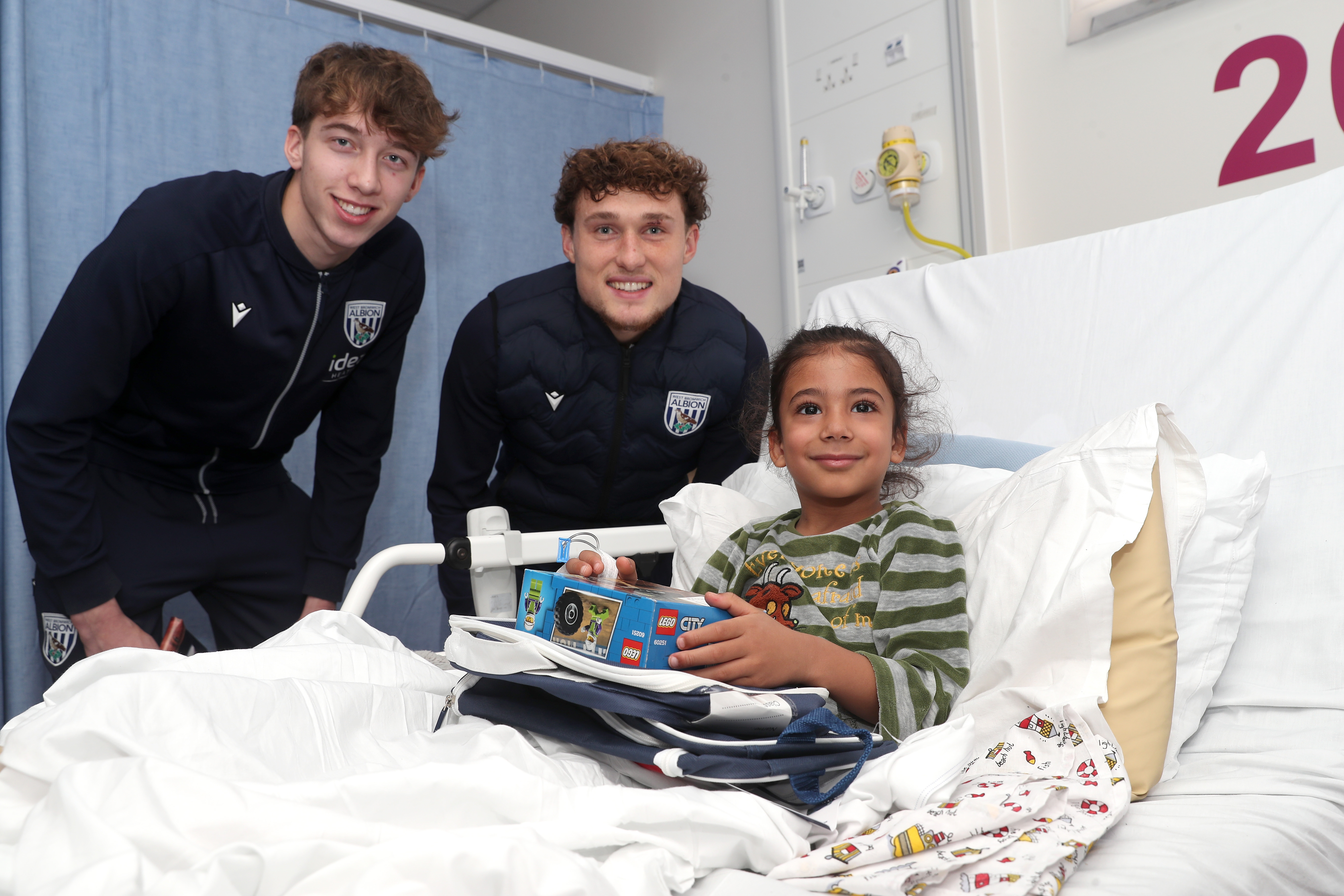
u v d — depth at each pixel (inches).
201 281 53.1
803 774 24.6
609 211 51.0
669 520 44.6
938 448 45.6
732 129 104.9
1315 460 37.6
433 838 18.2
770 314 101.2
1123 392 45.8
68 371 51.3
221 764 21.7
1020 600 30.9
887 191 85.1
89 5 76.9
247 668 30.2
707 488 45.1
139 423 59.0
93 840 17.9
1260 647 34.9
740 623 27.0
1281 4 60.6
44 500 52.5
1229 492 33.9
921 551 33.9
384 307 61.2
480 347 57.6
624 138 111.1
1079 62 71.9
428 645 94.7
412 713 30.4
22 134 71.4
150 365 56.9
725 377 59.1
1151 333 46.0
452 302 97.5
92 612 54.6
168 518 60.9
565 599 28.2
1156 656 28.9
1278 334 41.4
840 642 33.4
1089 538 29.6
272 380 58.4
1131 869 22.7
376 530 91.9
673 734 23.9
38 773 21.0
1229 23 63.3
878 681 28.4
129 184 78.4
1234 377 41.9
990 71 77.5
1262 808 26.8
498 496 64.7
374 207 54.1
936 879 20.9
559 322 56.7
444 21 96.1
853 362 38.4
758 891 20.2
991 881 20.6
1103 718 26.7
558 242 105.5
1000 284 53.2
